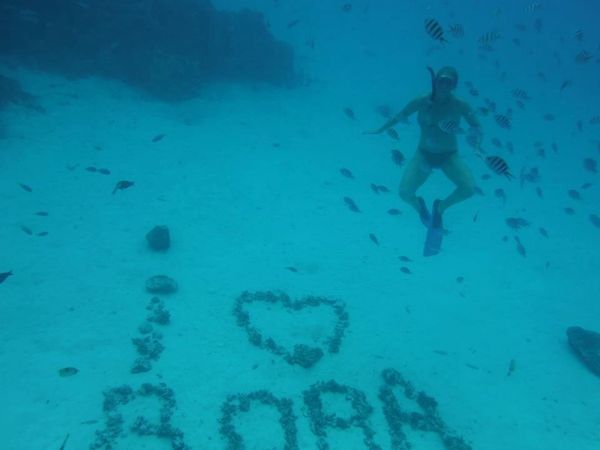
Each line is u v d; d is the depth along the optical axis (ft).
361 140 64.13
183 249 33.81
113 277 29.07
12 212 33.01
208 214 39.27
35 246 30.17
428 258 38.83
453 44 137.28
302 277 33.22
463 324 31.12
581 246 45.34
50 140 43.80
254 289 30.83
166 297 28.30
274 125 63.31
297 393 23.06
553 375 27.58
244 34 75.66
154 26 58.23
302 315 29.09
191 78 62.44
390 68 104.17
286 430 20.71
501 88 100.58
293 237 38.47
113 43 59.00
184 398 21.47
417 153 24.77
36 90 50.72
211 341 25.48
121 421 19.54
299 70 89.51
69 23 56.03
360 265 36.19
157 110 57.41
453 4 221.05
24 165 38.96
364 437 21.25
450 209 49.14
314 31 124.77
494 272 38.45
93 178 40.14
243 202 42.50
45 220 33.19
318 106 74.38
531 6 65.92
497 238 44.42
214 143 53.47
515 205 52.60
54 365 21.75
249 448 19.56
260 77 77.25
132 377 22.04
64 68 56.29
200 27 61.98
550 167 65.57
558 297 36.29
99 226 34.14
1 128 42.37
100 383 21.33
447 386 25.36
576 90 112.88
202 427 20.13
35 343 22.82
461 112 23.12
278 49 79.46
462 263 39.04
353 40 124.16
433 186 54.08
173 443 18.94
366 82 91.61
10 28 52.03
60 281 27.66
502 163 24.73
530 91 102.99
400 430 21.88
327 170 53.16
